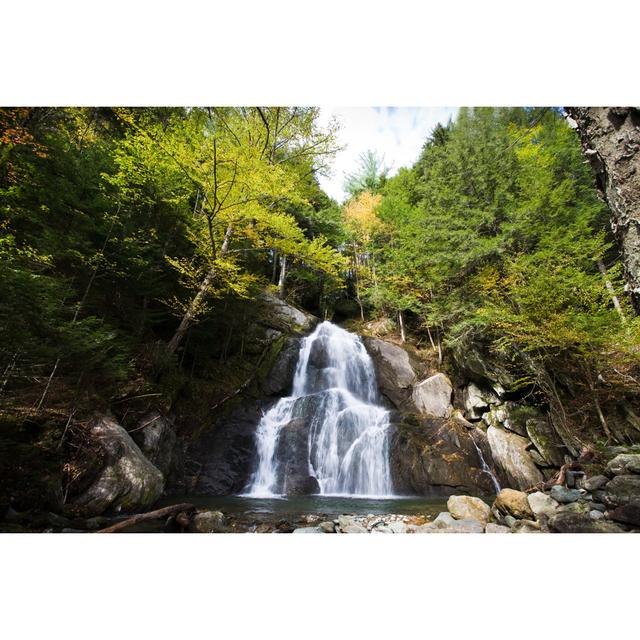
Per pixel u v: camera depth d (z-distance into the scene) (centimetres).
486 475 897
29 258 587
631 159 253
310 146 1014
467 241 1006
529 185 1045
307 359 1362
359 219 1945
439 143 1658
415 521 577
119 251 777
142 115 952
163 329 1132
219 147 750
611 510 450
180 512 533
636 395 899
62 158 705
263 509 662
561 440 864
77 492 512
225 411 1048
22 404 540
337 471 944
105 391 724
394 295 1500
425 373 1323
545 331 819
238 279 961
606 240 1103
